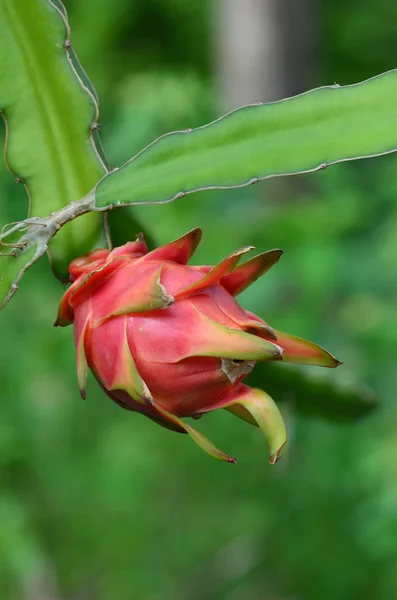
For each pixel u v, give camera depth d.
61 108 2.06
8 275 1.98
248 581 6.51
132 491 6.21
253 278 1.81
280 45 7.46
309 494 6.00
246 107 1.90
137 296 1.71
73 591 6.57
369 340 5.46
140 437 6.22
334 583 6.13
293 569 6.35
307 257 4.99
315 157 1.87
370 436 5.28
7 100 2.05
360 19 10.84
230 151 1.90
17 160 2.06
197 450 6.14
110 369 1.74
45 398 5.91
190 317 1.70
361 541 5.36
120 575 6.70
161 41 10.34
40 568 5.92
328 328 5.55
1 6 2.04
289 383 2.49
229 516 6.52
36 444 5.95
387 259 5.20
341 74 11.12
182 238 1.79
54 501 6.40
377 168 6.36
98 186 1.95
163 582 6.62
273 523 6.24
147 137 5.09
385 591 5.96
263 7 7.40
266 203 5.47
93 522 6.64
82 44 9.16
